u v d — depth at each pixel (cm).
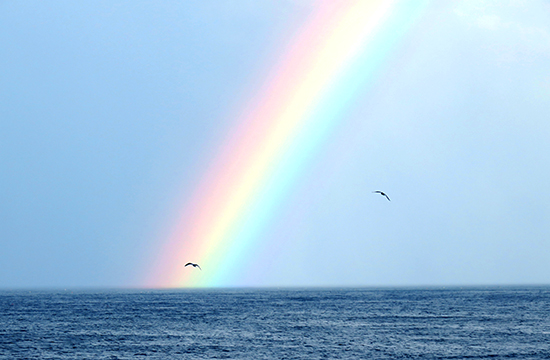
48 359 14562
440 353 15188
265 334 19475
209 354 15200
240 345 16800
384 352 15400
